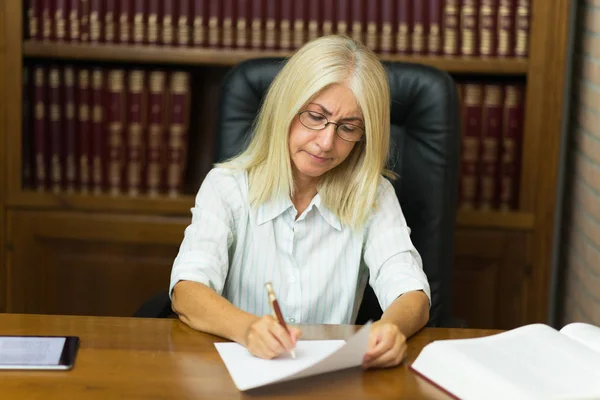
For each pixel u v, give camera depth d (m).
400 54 3.24
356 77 2.04
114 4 3.25
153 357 1.74
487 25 3.21
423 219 2.56
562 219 3.55
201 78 3.55
